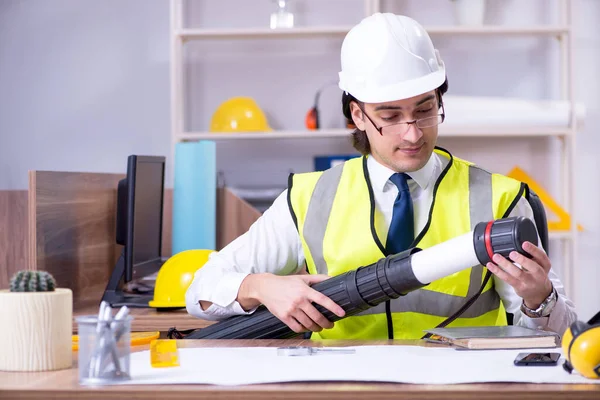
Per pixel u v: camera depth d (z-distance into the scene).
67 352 1.47
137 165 3.18
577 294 4.52
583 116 4.48
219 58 4.84
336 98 4.80
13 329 1.43
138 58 4.87
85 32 4.88
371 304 1.74
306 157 4.84
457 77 4.80
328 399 1.22
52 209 2.86
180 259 3.01
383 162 2.11
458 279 2.03
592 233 4.85
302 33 4.49
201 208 3.81
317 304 1.80
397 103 1.96
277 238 2.19
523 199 2.11
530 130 4.47
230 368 1.40
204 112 4.84
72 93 4.89
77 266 3.06
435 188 2.09
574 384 1.27
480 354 1.54
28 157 4.90
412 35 2.04
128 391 1.24
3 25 4.89
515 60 4.80
